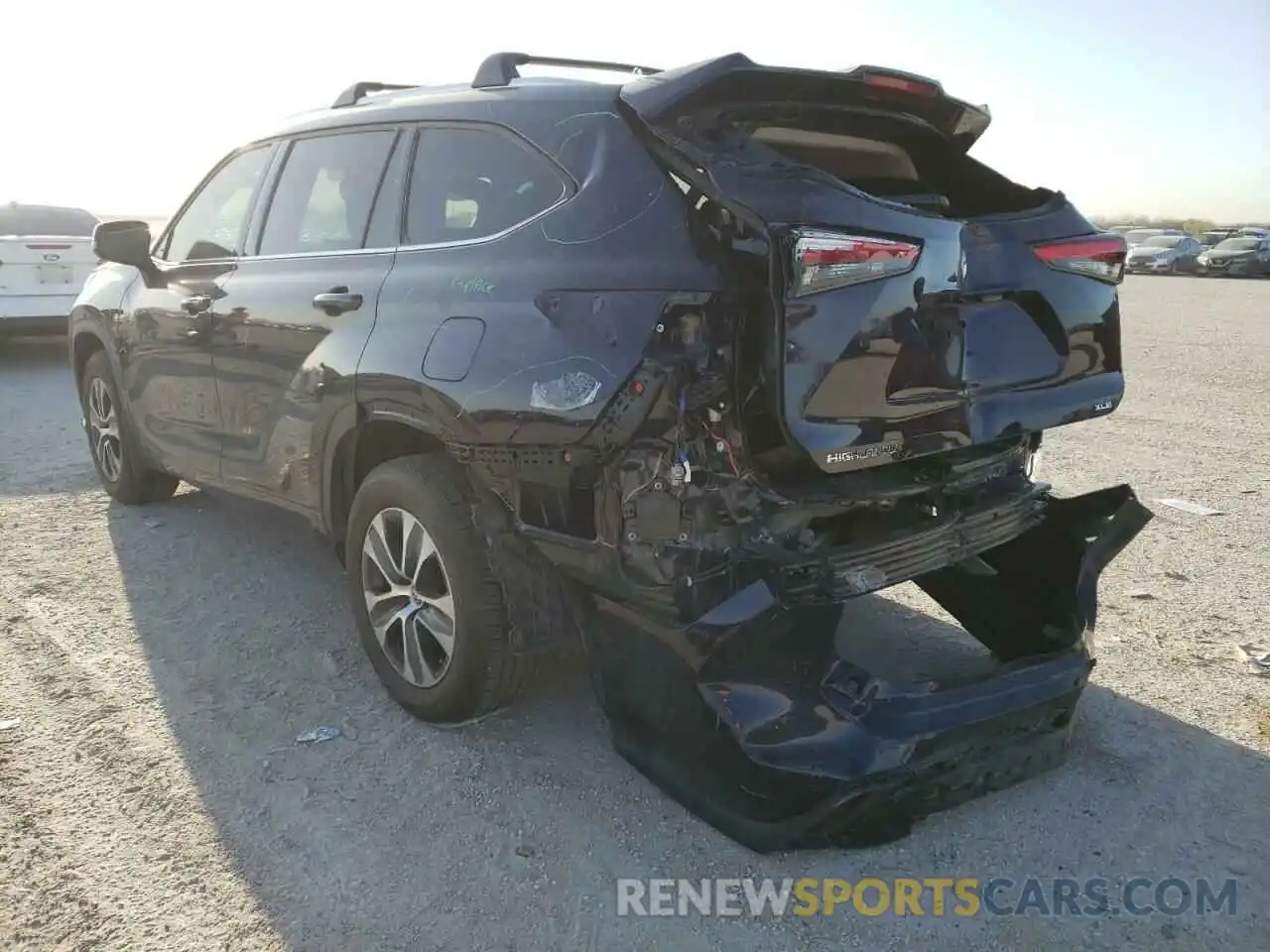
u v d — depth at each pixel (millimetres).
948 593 3875
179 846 2893
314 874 2783
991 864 2838
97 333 5574
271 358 4051
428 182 3615
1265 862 2840
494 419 3002
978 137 3570
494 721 3562
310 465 3924
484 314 3125
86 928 2576
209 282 4574
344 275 3764
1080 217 3352
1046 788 3172
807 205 2639
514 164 3307
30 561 5074
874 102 3256
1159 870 2809
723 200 2672
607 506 2865
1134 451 7535
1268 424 8523
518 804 3084
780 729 2646
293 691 3777
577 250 2971
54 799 3098
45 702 3686
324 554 5199
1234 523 5734
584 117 3164
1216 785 3188
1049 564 3598
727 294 2699
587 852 2873
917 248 2771
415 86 4277
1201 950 2527
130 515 5836
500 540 3189
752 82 2996
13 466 6926
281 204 4344
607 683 3008
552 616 3254
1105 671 3939
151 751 3367
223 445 4547
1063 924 2609
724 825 2795
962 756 2812
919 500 3117
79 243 10758
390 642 3623
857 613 4469
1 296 10328
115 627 4320
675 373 2693
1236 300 24062
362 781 3201
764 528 2768
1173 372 11594
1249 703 3693
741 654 2682
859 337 2668
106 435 5934
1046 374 3188
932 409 2861
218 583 4805
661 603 2791
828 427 2662
